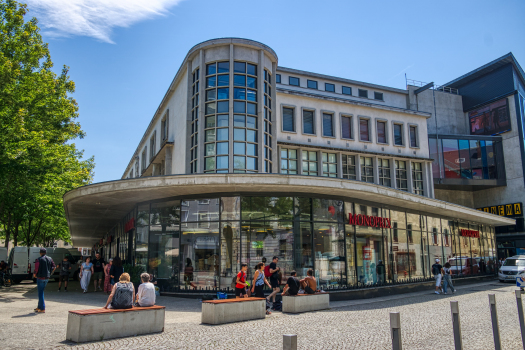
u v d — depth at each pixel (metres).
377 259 20.70
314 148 34.78
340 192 18.00
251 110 24.42
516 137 50.69
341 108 37.28
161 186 15.95
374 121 38.78
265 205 17.33
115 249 31.47
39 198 26.02
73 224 32.34
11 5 21.56
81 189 18.09
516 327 10.45
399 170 39.69
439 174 48.59
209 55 25.00
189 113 25.69
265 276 14.48
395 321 4.74
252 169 23.73
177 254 17.67
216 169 23.36
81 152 38.72
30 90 20.88
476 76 55.97
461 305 15.58
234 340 8.60
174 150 28.61
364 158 37.88
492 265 35.62
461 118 56.69
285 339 3.76
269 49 25.69
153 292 9.88
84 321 8.14
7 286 24.83
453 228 29.69
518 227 49.31
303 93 35.44
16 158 19.38
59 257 32.34
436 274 21.08
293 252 17.25
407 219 24.02
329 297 16.16
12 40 20.95
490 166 50.78
